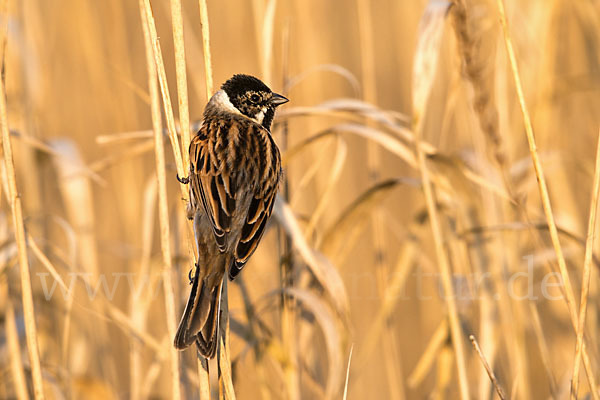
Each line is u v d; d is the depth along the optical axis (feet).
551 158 33.96
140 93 29.01
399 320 46.96
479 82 25.55
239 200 24.09
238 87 28.43
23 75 34.09
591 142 39.86
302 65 43.21
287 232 26.81
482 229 29.25
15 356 28.32
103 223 44.96
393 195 52.60
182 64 23.07
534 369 37.52
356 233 30.96
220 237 23.09
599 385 29.53
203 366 22.77
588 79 35.81
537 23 34.86
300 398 28.96
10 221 32.04
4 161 24.07
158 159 24.06
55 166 32.89
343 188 45.93
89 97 46.11
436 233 26.99
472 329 33.81
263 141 26.09
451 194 30.50
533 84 35.12
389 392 43.42
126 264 42.75
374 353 43.27
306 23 43.34
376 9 54.75
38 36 36.86
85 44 41.52
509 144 32.91
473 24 29.78
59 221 29.68
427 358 31.73
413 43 46.68
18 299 32.37
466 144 35.81
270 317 35.53
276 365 29.40
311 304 27.17
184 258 29.81
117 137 27.84
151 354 38.01
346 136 52.75
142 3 24.31
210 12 46.68
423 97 26.78
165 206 24.04
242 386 35.83
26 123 33.76
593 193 22.45
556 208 35.22
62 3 45.27
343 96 52.70
